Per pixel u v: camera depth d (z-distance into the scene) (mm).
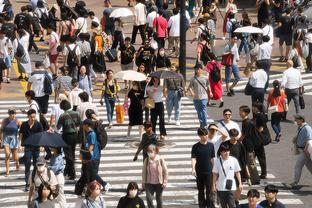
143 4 82875
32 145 43594
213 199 42938
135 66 73062
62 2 83000
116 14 79062
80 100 53938
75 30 77375
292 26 78250
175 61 78500
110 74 59062
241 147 45375
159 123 55562
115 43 78562
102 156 53781
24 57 71062
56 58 71562
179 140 57094
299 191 47219
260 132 47750
